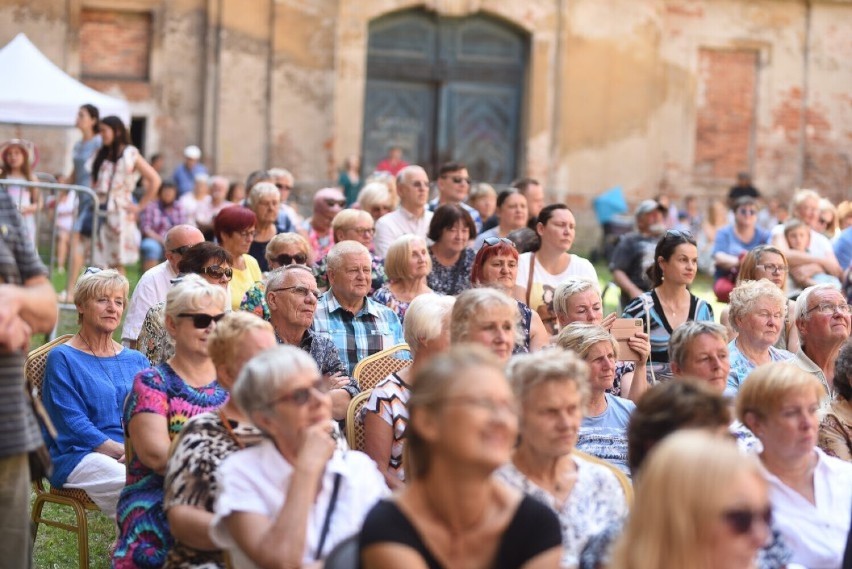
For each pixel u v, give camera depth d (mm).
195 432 6477
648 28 32594
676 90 33656
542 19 32000
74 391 8711
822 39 34188
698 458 4406
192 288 7504
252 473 5988
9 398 5805
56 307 5910
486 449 4855
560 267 12266
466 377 4906
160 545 7031
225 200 25297
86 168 20469
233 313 6734
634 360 9445
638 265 16250
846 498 6902
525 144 32156
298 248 11797
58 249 20172
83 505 8555
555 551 5102
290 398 5875
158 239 23844
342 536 6055
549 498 6180
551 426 6168
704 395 6109
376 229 14648
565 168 32344
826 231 17953
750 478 4414
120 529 7215
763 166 34250
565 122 32281
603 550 5527
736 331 9859
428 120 32062
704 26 33750
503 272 10797
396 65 31719
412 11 31656
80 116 20625
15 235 5867
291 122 30609
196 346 7465
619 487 6359
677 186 33781
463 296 7539
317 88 30781
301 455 5832
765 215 30688
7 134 28609
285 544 5676
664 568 4398
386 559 4895
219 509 5930
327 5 30703
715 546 4387
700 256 29406
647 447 6117
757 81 34125
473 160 32344
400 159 31641
